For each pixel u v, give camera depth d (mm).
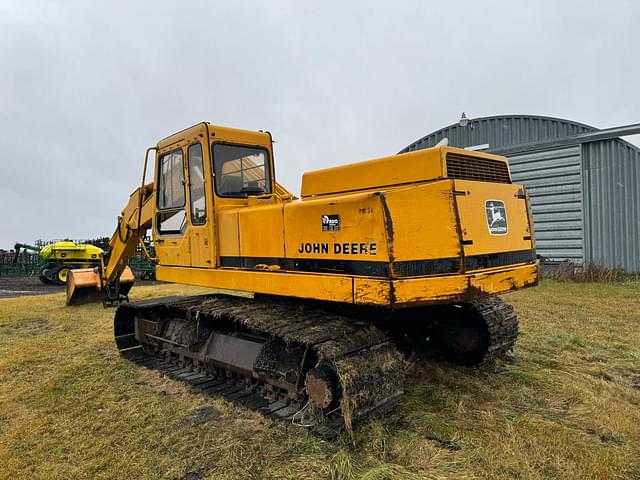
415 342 5207
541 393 4336
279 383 4113
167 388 4758
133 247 7191
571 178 13227
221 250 4738
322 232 3664
